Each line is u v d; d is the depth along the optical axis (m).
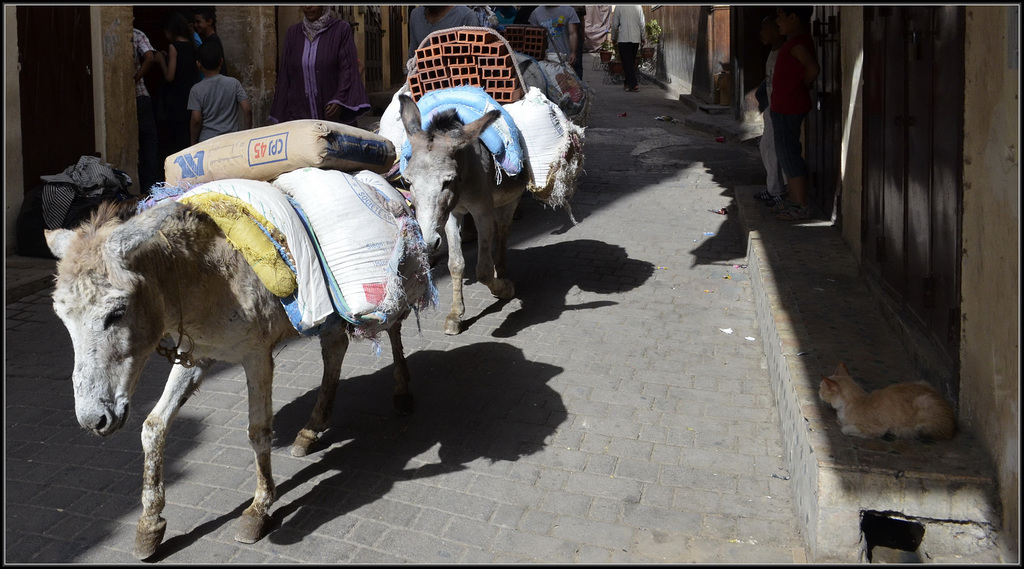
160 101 9.78
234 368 5.54
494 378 5.36
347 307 3.69
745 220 8.07
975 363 3.50
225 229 3.42
